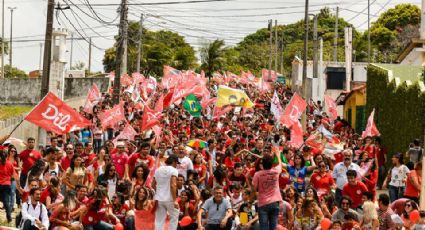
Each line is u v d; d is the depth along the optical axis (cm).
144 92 4088
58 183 1599
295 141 2375
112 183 1733
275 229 1404
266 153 1581
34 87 5256
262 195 1398
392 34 9281
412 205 1600
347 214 1505
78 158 1725
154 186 1620
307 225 1570
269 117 3659
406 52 3778
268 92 5591
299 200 1585
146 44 9244
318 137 2280
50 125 1927
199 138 2509
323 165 1808
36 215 1455
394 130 2883
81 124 1945
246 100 3070
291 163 1908
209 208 1512
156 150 2050
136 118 3189
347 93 4394
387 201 1577
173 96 3186
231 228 1551
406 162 2358
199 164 1923
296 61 7306
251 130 2959
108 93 4662
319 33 11056
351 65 5625
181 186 1647
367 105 3359
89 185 1725
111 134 2888
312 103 4709
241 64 11194
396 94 2872
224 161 2070
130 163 1800
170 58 9500
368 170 1977
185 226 1578
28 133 3080
